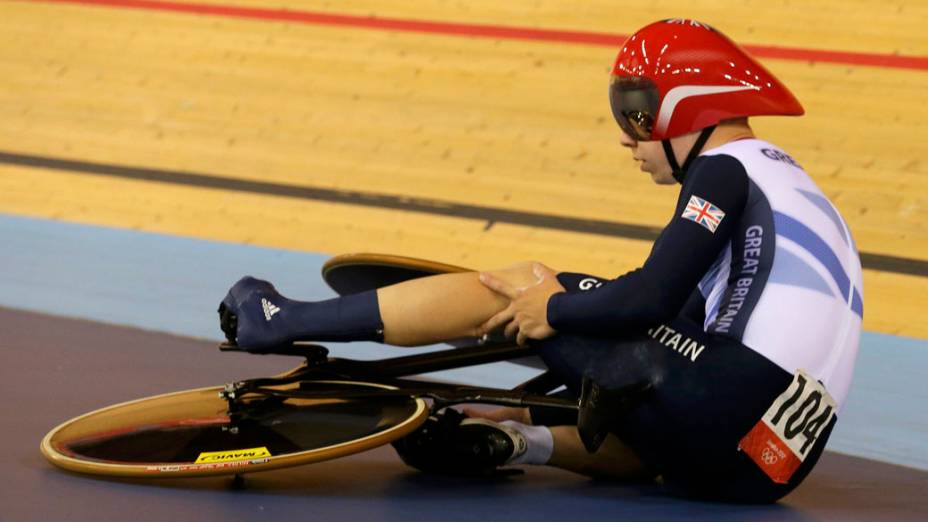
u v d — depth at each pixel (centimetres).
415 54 2453
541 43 2412
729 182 802
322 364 911
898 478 1011
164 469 788
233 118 2395
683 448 793
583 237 1944
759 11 2328
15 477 808
